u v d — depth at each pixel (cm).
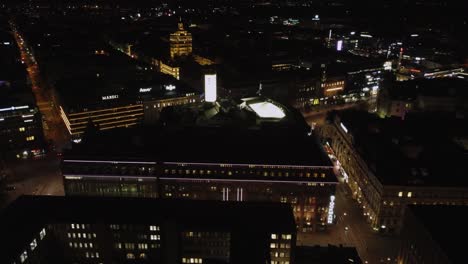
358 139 19688
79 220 12625
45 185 19138
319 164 16125
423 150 18375
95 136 19062
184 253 12862
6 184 19088
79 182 16625
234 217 12812
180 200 13725
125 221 12581
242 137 18900
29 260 11669
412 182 15800
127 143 18100
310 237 15950
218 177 16312
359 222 17050
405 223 13700
